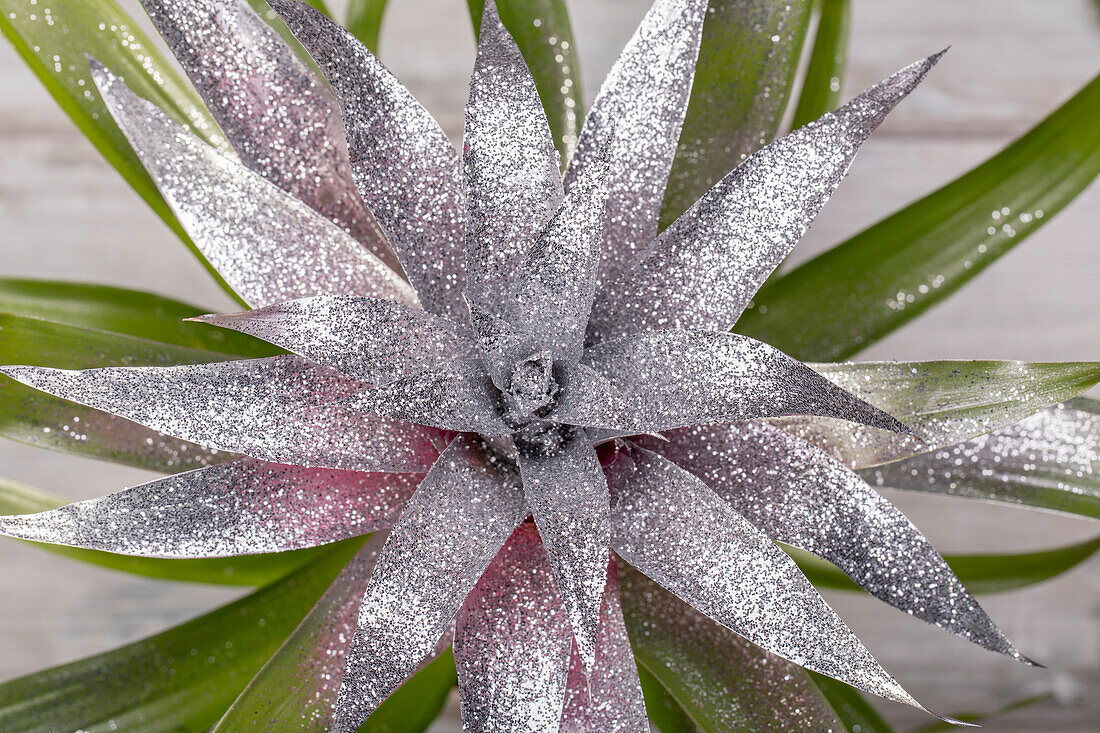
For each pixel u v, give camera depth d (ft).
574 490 1.44
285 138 1.57
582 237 1.44
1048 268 2.01
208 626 1.65
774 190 1.48
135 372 1.44
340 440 1.48
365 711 1.44
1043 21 2.01
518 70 1.48
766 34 1.64
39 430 1.59
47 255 2.02
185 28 1.55
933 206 1.69
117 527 1.47
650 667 1.59
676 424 1.43
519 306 1.45
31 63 1.63
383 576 1.44
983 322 2.02
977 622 1.49
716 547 1.47
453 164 1.51
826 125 1.47
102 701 1.62
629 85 1.51
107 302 1.75
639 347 1.45
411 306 1.50
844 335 1.68
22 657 2.01
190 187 1.49
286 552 1.76
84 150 2.02
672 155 1.52
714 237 1.48
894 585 1.50
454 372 1.45
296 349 1.42
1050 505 1.61
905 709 2.02
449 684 1.71
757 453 1.52
